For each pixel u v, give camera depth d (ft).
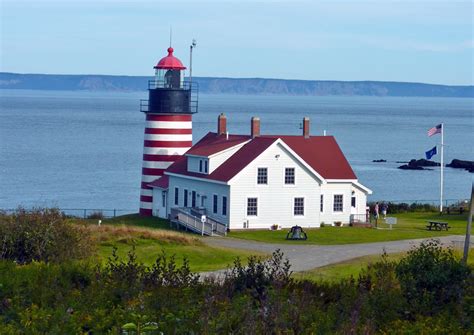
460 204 397.39
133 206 432.66
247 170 306.76
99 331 92.17
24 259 164.76
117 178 544.62
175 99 358.84
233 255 225.97
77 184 509.76
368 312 109.91
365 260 215.72
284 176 312.09
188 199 333.21
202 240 268.82
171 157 359.46
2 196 451.53
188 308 100.89
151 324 91.15
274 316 95.35
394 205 385.50
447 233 297.53
